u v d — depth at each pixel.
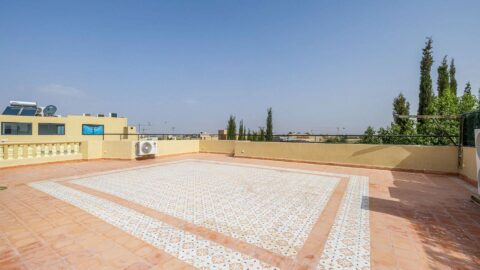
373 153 8.48
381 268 2.29
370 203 4.42
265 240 2.89
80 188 5.45
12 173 7.27
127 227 3.25
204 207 4.15
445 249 2.67
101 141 10.64
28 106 24.92
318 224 3.40
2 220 3.48
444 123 10.00
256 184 6.00
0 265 2.33
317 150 9.66
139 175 7.15
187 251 2.61
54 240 2.86
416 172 7.68
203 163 9.81
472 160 6.02
